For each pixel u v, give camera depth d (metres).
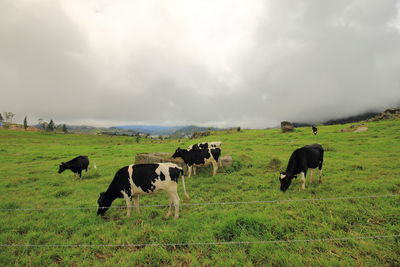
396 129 28.64
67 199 9.47
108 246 5.32
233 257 4.47
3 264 4.82
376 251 4.32
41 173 16.39
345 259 4.21
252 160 14.59
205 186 9.95
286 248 4.70
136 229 6.08
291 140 29.56
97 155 27.34
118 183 7.08
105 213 7.58
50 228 6.55
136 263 4.60
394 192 7.39
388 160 12.76
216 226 5.70
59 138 92.62
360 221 5.59
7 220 7.14
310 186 8.91
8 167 19.23
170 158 13.34
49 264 4.86
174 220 6.49
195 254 4.71
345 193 7.69
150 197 9.03
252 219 5.64
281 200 7.14
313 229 5.31
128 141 96.12
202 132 68.38
